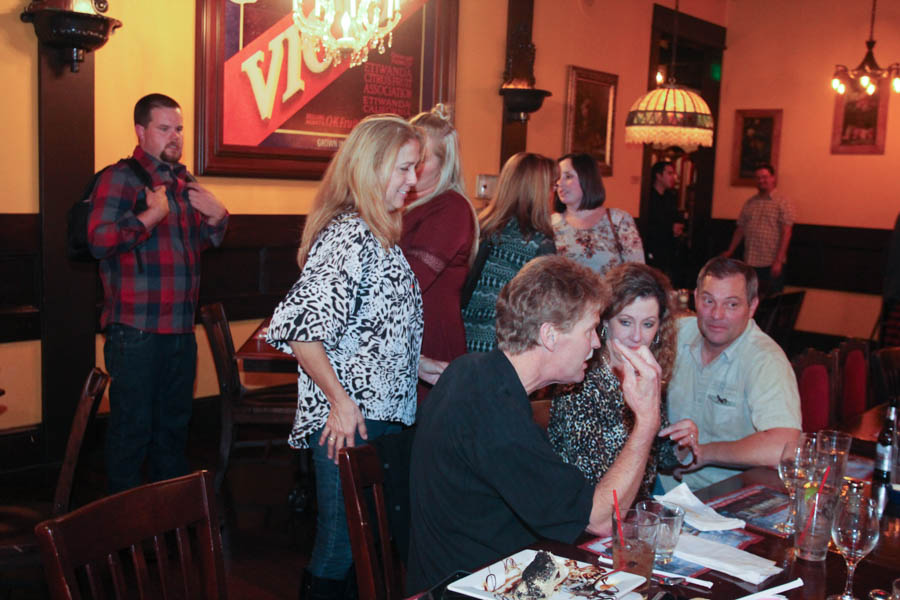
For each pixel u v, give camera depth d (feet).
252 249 16.22
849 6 27.53
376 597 5.61
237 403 12.33
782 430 7.66
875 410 9.87
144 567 4.82
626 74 25.07
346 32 13.47
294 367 11.23
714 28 28.91
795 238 28.94
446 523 5.35
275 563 10.64
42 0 12.35
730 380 8.41
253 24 15.35
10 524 7.48
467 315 10.41
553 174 10.43
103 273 10.75
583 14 23.08
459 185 9.12
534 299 5.21
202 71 14.75
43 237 13.04
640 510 4.95
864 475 7.41
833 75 27.30
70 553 4.34
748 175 29.81
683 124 18.04
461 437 5.21
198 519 5.13
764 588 4.88
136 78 14.10
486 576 4.75
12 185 12.86
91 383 7.63
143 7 14.03
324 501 7.20
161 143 10.91
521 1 20.65
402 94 18.16
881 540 5.79
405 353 7.41
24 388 13.32
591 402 6.71
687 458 7.75
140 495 4.82
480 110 20.17
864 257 27.71
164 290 10.73
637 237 14.15
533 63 20.57
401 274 7.31
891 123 26.99
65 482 7.55
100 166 13.82
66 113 13.07
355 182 7.09
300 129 16.39
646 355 5.42
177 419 11.30
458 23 19.24
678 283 25.18
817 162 28.50
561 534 5.12
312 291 6.82
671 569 5.08
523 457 5.07
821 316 28.76
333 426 6.97
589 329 5.29
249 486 13.37
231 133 15.29
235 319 16.02
